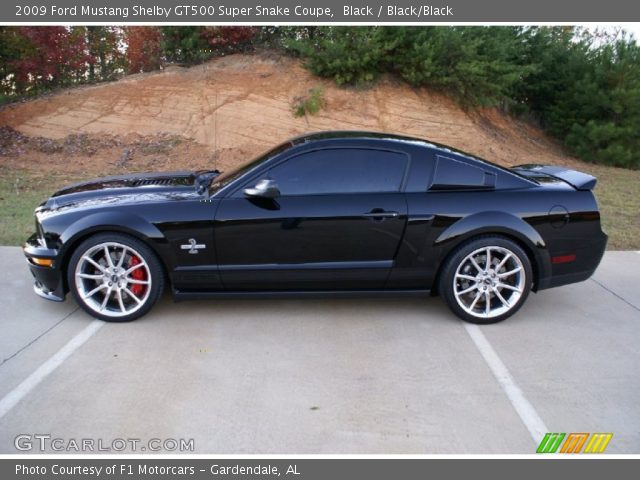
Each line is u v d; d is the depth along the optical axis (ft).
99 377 10.53
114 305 13.12
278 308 14.05
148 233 12.29
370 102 38.40
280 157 12.62
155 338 12.23
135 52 44.57
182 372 10.76
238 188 12.56
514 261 12.80
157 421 9.22
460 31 38.29
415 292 13.21
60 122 38.06
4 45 38.86
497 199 12.66
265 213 12.35
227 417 9.34
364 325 13.08
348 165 12.65
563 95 45.14
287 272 12.72
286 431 9.00
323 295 13.12
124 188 13.93
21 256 17.78
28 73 41.42
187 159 34.27
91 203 12.91
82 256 12.47
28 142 36.04
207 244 12.46
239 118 37.24
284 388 10.24
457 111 40.22
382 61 39.29
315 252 12.61
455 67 37.99
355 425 9.17
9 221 21.67
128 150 35.40
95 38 47.03
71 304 14.07
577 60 44.47
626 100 41.24
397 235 12.57
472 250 12.64
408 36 37.96
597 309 14.15
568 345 12.09
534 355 11.60
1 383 10.30
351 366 11.09
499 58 39.58
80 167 33.12
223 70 41.16
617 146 41.50
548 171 14.66
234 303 14.33
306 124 37.04
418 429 9.09
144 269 12.74
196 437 8.86
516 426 9.18
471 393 10.12
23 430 8.98
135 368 10.89
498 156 37.37
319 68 38.60
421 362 11.27
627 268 17.48
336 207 12.39
